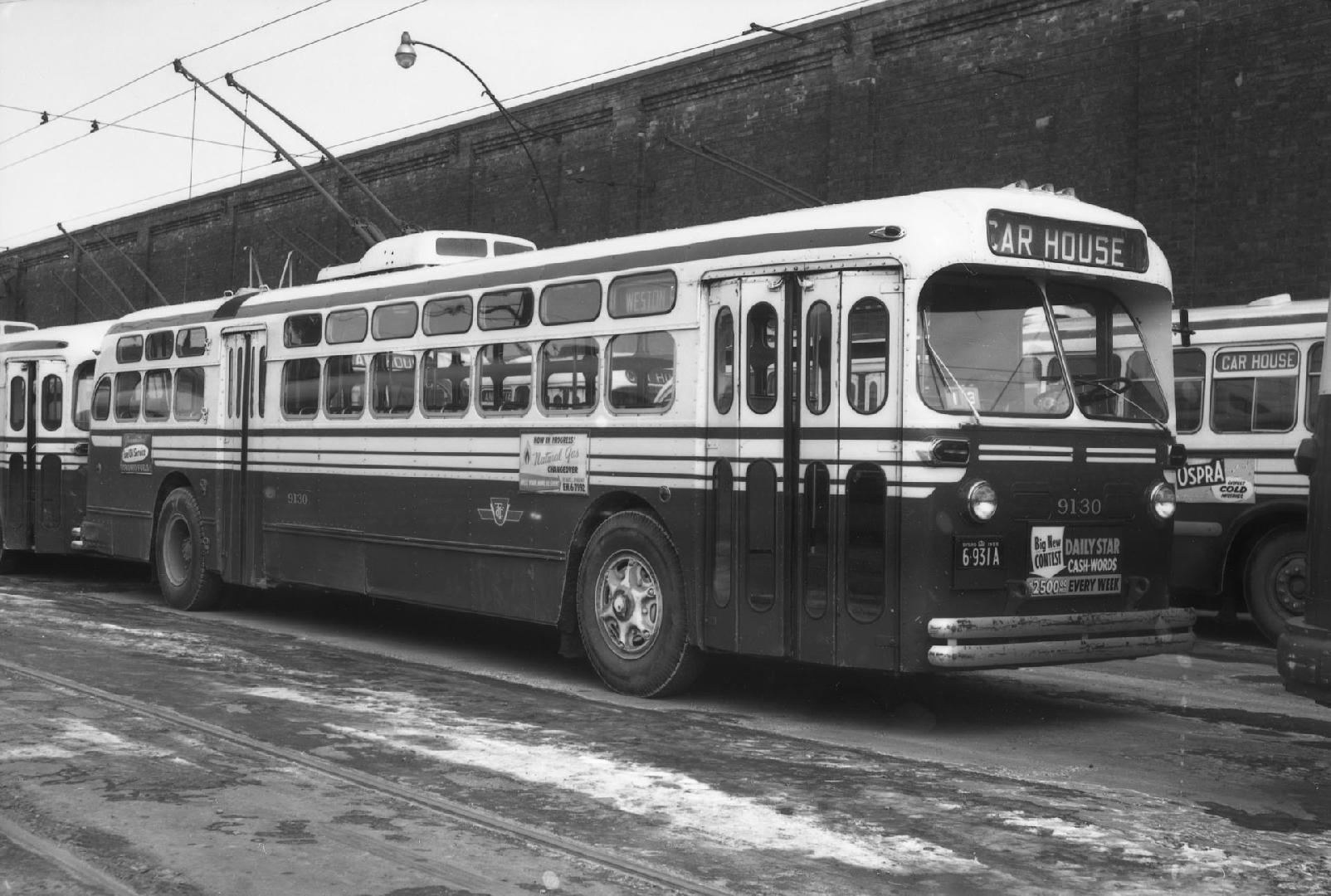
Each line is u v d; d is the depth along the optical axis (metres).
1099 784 6.82
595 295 9.58
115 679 9.44
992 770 7.11
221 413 13.44
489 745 7.50
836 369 8.09
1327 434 6.28
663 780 6.75
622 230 26.47
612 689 9.45
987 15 20.28
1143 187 18.39
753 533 8.44
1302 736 8.08
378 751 7.32
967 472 7.82
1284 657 6.36
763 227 8.59
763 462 8.38
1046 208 8.32
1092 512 8.31
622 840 5.73
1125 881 5.24
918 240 7.88
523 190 28.97
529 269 10.17
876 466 7.88
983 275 8.12
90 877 5.28
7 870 5.36
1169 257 18.11
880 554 7.85
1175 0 18.12
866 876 5.27
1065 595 8.17
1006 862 5.46
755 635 8.40
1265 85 17.33
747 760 7.24
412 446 11.13
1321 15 16.80
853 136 22.00
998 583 7.91
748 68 23.98
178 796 6.38
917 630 7.70
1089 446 8.30
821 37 22.58
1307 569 6.36
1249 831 5.96
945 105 20.88
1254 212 17.42
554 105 28.00
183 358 14.09
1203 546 12.60
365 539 11.60
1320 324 11.88
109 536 15.23
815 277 8.22
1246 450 12.31
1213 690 9.72
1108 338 8.66
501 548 10.24
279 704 8.61
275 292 13.17
